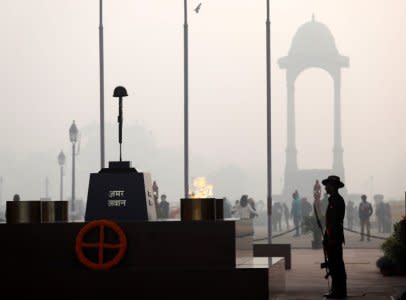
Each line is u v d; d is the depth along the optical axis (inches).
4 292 758.5
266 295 743.7
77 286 751.7
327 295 904.9
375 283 1058.7
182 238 752.3
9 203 776.3
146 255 753.6
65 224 758.5
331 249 903.1
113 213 780.0
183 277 747.4
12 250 760.3
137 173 783.7
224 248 751.1
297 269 1285.7
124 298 748.6
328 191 913.5
